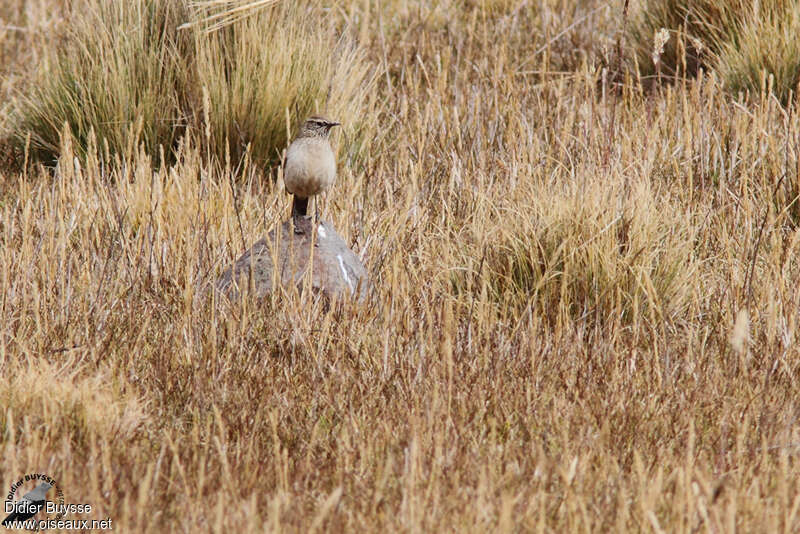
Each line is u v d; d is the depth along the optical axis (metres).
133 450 8.39
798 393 9.96
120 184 13.79
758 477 8.11
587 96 16.33
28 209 12.51
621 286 11.46
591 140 15.31
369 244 12.95
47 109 16.08
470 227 13.07
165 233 12.73
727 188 13.85
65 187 14.14
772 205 12.95
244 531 7.08
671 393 9.92
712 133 15.12
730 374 10.26
